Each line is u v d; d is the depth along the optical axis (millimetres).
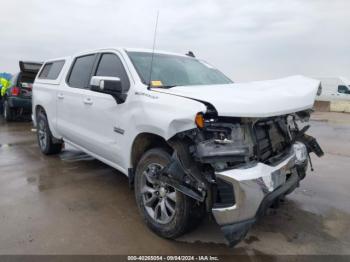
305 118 3688
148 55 3973
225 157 2494
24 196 3953
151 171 3072
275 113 2660
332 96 19609
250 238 3066
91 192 4141
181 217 2764
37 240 2916
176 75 3828
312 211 3684
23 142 7344
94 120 4031
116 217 3430
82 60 4734
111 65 3971
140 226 3236
